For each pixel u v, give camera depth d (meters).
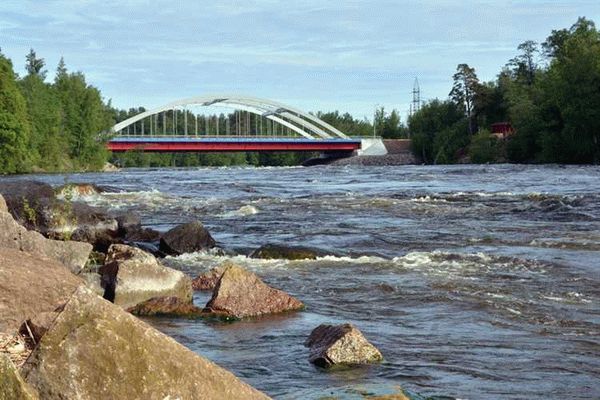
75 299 4.25
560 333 9.38
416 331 9.50
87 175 69.12
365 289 12.44
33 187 21.48
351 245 18.42
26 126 77.50
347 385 6.89
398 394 6.24
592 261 15.14
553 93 79.31
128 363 4.17
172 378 4.25
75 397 4.02
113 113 108.50
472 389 7.05
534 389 7.09
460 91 116.56
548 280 13.10
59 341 4.10
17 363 5.14
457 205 28.80
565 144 78.06
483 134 97.38
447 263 15.02
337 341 8.04
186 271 14.55
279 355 8.32
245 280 10.77
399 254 16.72
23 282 6.96
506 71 122.00
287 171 76.75
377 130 181.50
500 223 22.67
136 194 35.59
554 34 115.19
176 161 173.00
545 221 23.08
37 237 10.48
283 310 10.73
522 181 44.53
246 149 105.94
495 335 9.27
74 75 101.19
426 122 118.00
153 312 10.38
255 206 29.69
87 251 11.13
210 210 28.28
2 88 76.12
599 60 75.25
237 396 4.45
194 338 9.12
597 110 74.50
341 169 79.88
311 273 14.08
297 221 24.17
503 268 14.41
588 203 27.78
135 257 12.20
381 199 31.78
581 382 7.32
